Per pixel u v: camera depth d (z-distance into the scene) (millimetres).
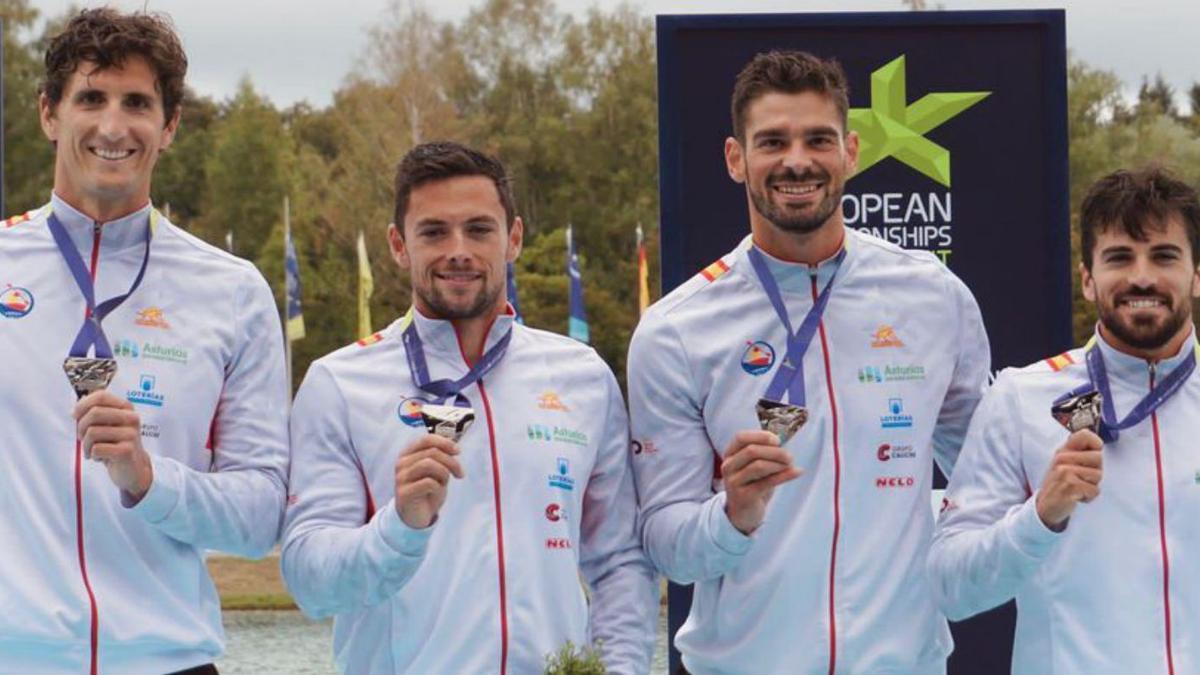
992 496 5258
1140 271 5145
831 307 5391
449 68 60875
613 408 5410
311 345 53781
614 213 60031
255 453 5176
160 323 5137
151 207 5227
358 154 58312
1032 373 5387
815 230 5254
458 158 5105
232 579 22797
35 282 5098
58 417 4977
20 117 62188
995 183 7375
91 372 4789
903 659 5262
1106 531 5180
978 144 7355
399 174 5188
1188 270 5191
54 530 4930
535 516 5121
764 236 5426
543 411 5219
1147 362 5293
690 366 5387
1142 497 5195
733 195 7258
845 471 5289
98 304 5094
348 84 61000
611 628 5277
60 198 5172
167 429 5078
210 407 5160
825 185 5191
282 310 53812
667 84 7242
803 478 5293
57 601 4895
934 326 5449
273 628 18453
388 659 5102
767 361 5367
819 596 5266
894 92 7332
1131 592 5137
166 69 5090
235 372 5227
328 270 54625
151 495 4844
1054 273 7363
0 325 5020
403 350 5250
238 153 58719
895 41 7324
